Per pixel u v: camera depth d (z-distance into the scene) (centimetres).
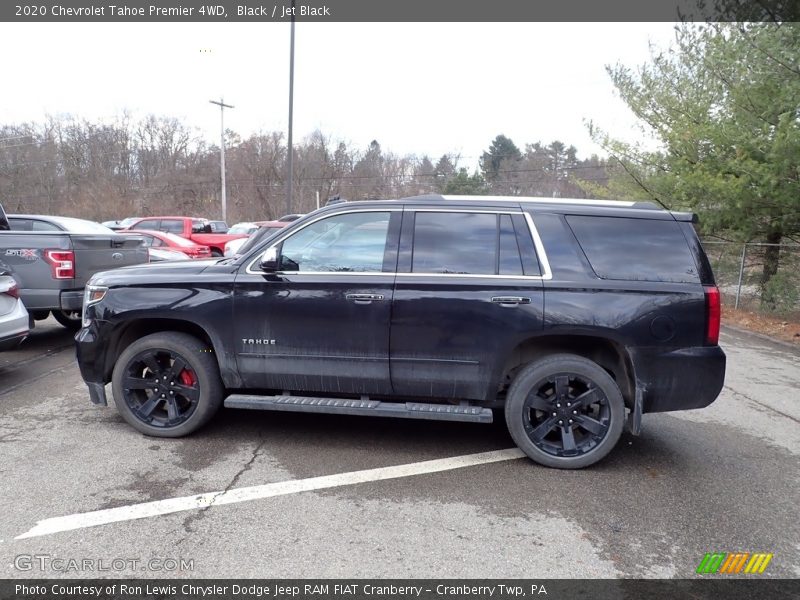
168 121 5294
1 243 684
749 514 331
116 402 429
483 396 394
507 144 6606
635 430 377
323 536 298
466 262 393
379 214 409
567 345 407
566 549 291
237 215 5091
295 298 401
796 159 859
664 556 287
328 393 417
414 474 378
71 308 700
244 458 398
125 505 326
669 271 383
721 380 377
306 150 5212
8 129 5244
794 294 1062
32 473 366
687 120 1124
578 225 394
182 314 413
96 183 5028
